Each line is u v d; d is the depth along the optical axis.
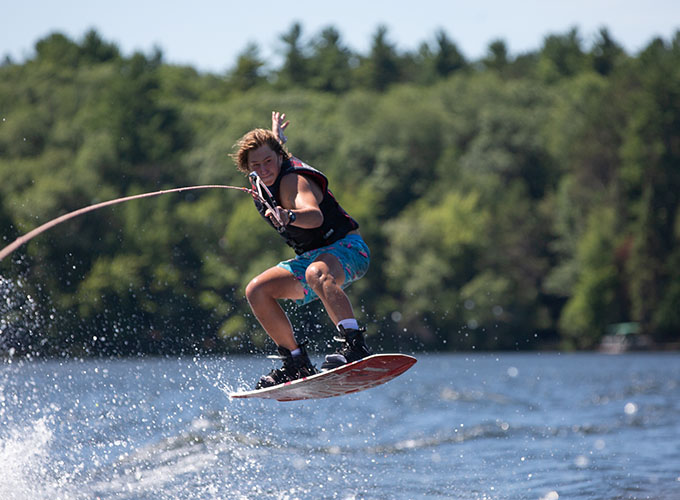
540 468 32.06
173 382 58.47
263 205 20.78
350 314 21.14
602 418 49.31
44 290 126.12
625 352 182.50
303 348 22.52
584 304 187.12
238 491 28.09
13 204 142.75
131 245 147.75
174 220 161.00
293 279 22.12
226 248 162.12
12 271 65.19
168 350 129.25
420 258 192.12
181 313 144.50
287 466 32.09
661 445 37.44
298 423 45.22
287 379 22.33
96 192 149.88
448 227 193.50
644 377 99.88
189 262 158.25
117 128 193.00
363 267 22.19
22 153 175.62
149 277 145.50
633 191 192.75
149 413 44.19
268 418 46.19
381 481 29.69
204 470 30.89
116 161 178.00
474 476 30.59
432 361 156.25
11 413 40.56
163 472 30.23
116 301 134.12
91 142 177.50
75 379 55.41
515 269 199.50
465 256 194.00
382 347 189.50
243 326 132.12
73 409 43.59
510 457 34.88
